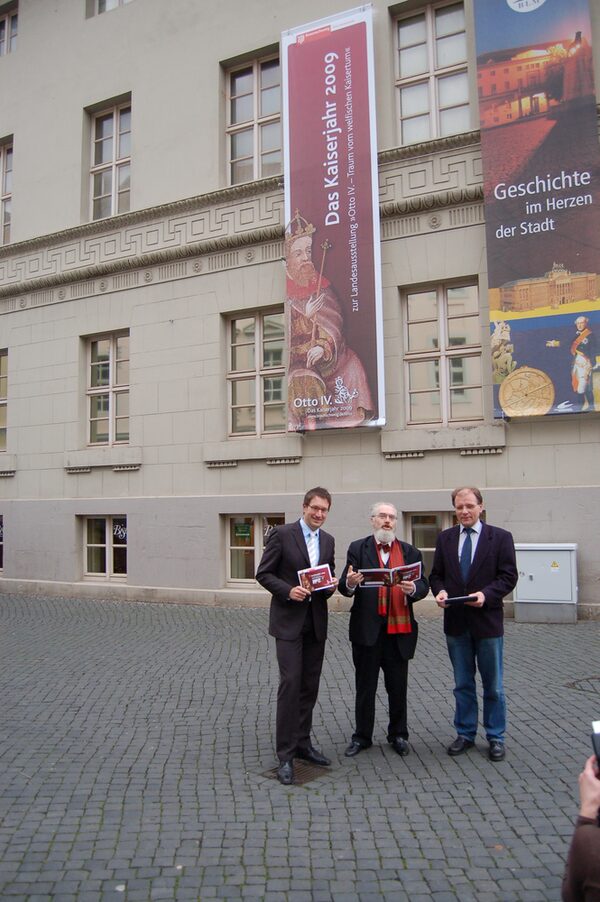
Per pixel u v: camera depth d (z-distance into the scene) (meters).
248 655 8.55
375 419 11.23
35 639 9.84
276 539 5.37
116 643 9.43
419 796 4.64
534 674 7.26
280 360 12.71
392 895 3.52
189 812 4.47
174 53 13.93
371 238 11.47
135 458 13.54
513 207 10.53
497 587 5.29
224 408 12.98
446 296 11.45
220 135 13.41
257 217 12.71
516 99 10.61
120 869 3.79
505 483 10.58
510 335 10.45
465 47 11.64
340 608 11.41
